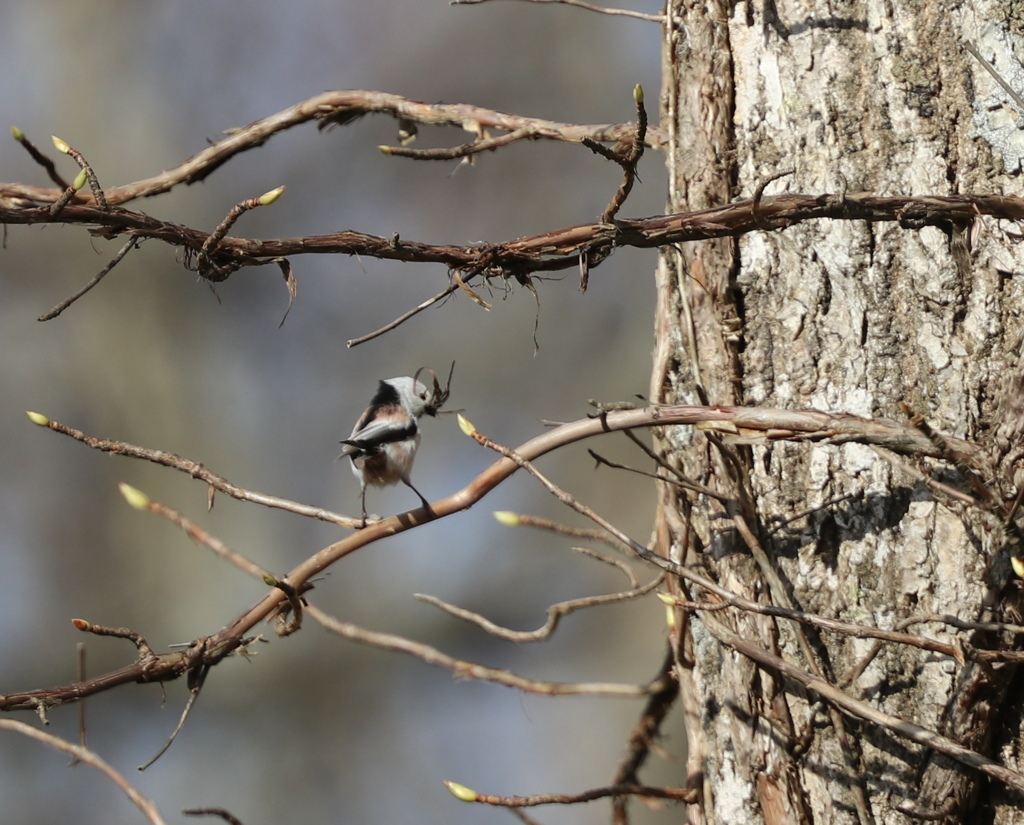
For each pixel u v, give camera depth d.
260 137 8.02
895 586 5.45
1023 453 5.13
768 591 5.73
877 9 5.85
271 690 18.48
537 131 7.28
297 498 19.55
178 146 19.55
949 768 5.18
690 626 6.23
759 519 5.75
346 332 20.45
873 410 5.59
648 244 5.57
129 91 19.55
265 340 20.31
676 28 6.35
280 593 6.21
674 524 6.23
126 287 19.59
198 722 18.23
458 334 20.55
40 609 18.62
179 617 18.22
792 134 5.91
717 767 5.90
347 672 18.69
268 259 5.64
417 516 6.15
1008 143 5.55
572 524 19.48
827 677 5.49
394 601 19.19
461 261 5.66
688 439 6.22
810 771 5.47
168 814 17.45
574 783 18.89
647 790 6.11
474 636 19.19
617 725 19.30
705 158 6.08
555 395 20.25
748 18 6.11
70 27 19.56
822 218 5.53
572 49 20.89
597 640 19.73
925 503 5.45
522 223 20.72
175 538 18.73
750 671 5.68
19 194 7.56
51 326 19.55
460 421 5.80
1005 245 5.46
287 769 18.12
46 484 19.12
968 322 5.51
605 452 19.86
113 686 5.84
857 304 5.69
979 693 5.11
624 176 5.16
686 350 6.14
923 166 5.66
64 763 17.70
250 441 19.69
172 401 19.34
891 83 5.77
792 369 5.79
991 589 5.16
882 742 5.37
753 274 5.95
